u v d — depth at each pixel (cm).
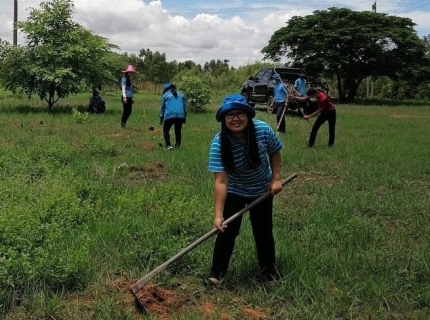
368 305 434
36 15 2067
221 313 420
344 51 4266
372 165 1024
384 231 621
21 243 495
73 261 457
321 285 457
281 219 656
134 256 509
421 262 512
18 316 413
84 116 1669
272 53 4534
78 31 2102
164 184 791
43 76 2008
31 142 1209
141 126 1603
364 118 2209
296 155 1105
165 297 440
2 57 2081
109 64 2236
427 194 805
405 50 4234
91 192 722
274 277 480
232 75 5391
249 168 445
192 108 2286
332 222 637
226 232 460
